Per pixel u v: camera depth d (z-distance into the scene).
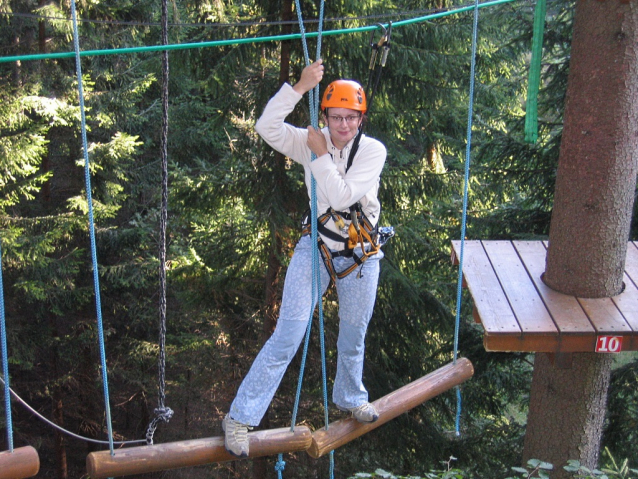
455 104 10.23
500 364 10.15
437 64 8.74
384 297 10.13
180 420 13.94
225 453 3.39
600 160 4.52
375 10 8.53
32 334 12.52
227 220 10.31
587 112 4.56
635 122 4.53
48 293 11.55
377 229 3.42
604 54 4.46
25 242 10.60
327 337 10.09
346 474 10.81
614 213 4.57
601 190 4.55
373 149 3.17
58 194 13.22
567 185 4.68
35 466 3.03
